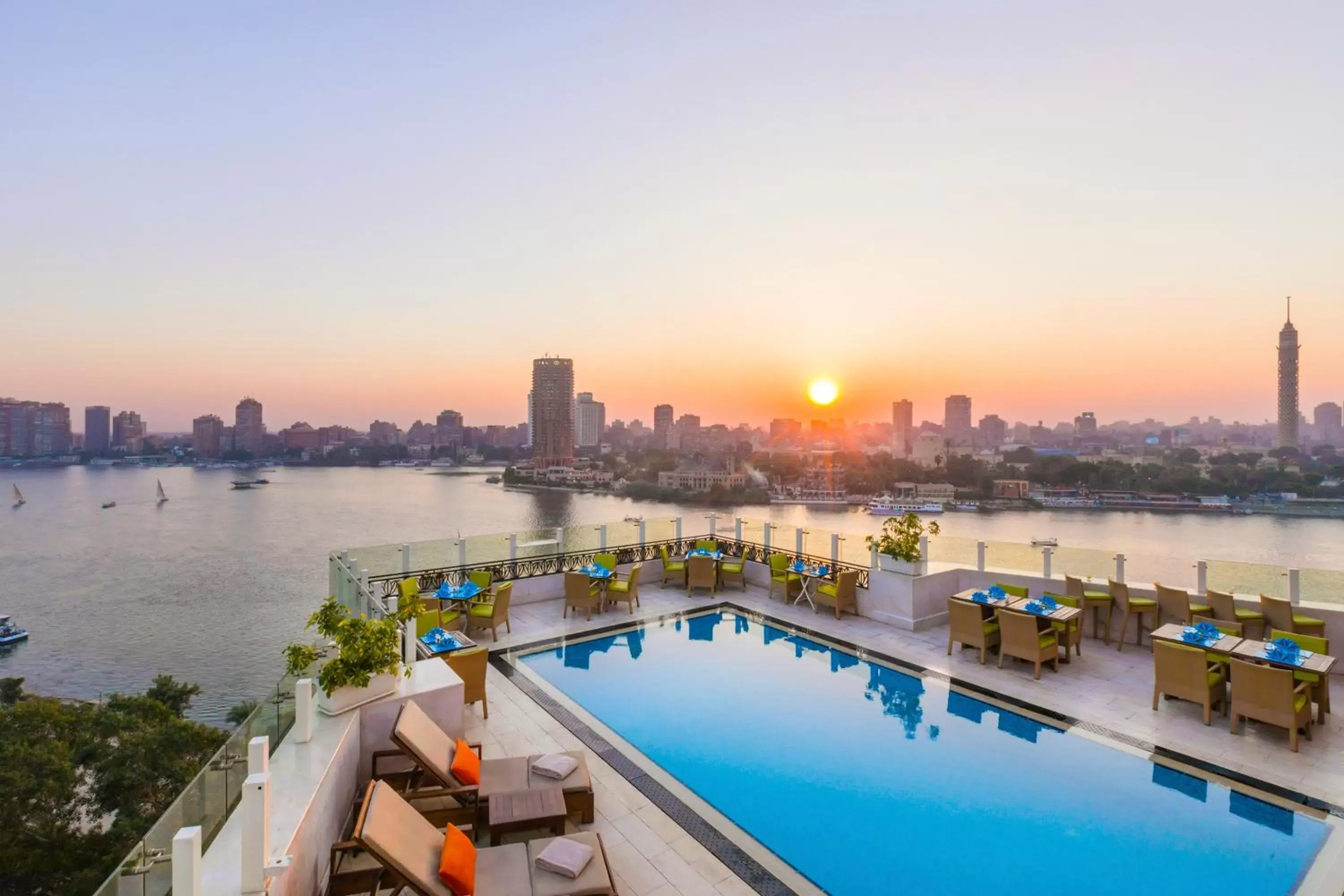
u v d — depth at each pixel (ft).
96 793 73.82
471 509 393.50
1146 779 19.89
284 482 640.58
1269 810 18.03
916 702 26.07
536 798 15.98
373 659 18.04
